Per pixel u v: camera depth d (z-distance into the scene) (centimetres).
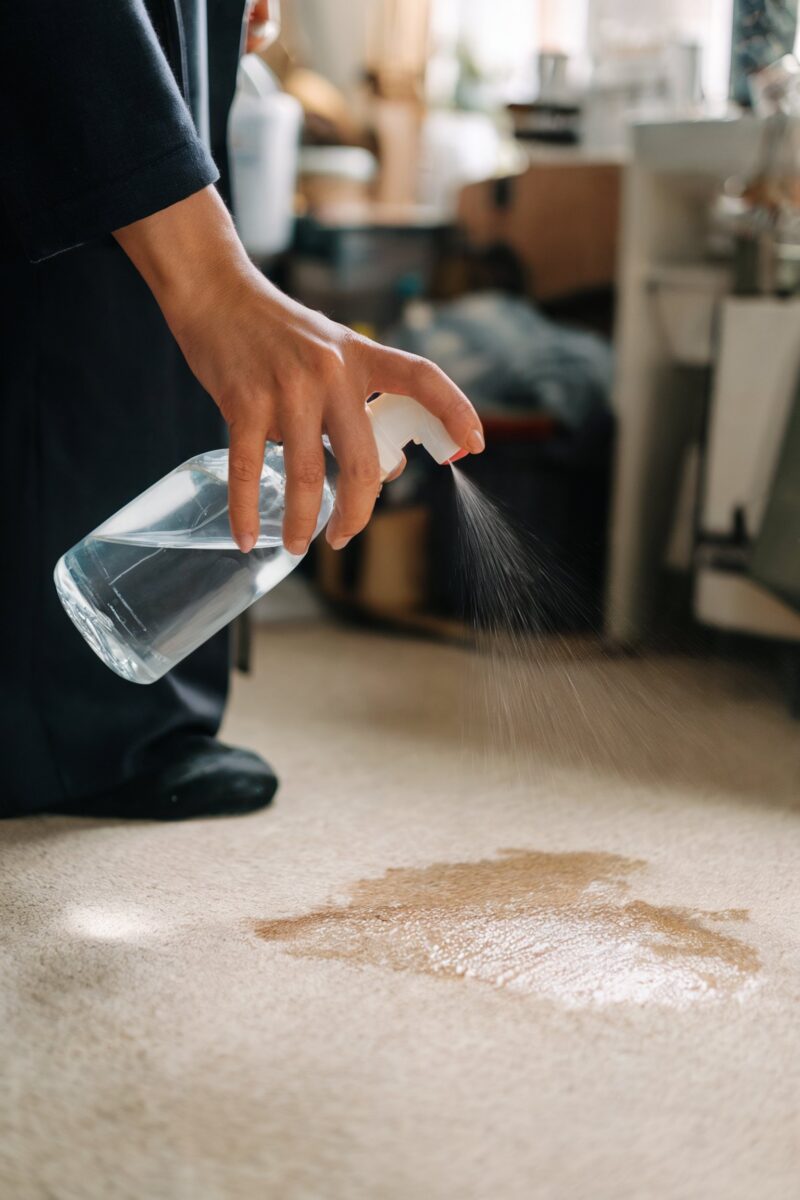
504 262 212
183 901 90
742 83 180
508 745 136
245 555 83
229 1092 64
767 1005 75
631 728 144
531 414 191
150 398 108
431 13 256
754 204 168
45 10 76
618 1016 73
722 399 168
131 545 84
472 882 94
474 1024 72
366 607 204
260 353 72
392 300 235
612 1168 58
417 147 254
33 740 108
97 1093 64
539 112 215
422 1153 59
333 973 78
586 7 216
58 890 92
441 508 197
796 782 123
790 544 153
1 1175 57
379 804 114
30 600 106
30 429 105
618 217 196
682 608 193
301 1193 56
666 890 93
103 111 76
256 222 210
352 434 71
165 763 111
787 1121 63
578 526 193
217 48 108
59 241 79
